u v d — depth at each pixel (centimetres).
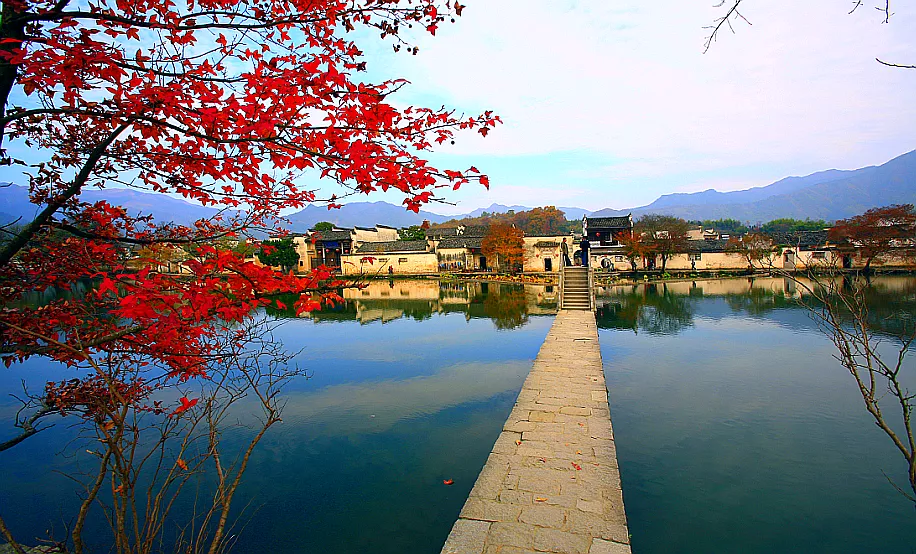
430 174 281
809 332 1736
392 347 1636
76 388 338
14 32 242
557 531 456
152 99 261
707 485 686
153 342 305
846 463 744
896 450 784
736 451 786
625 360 1386
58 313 308
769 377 1196
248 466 761
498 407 1012
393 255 5459
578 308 2222
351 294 3544
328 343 1720
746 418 924
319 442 848
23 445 862
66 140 312
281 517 627
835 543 561
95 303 321
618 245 5003
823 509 627
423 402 1052
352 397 1089
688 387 1123
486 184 290
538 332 1847
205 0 283
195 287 276
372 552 562
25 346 287
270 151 281
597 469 577
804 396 1048
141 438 849
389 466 759
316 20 288
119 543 250
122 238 297
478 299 3105
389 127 282
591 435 680
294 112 273
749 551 548
